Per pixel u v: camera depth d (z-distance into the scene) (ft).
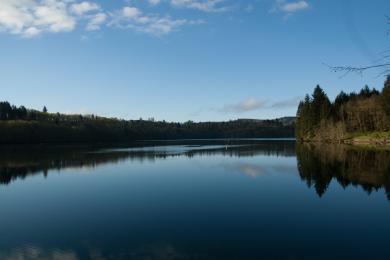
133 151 350.02
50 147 445.78
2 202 114.93
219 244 71.92
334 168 174.19
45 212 101.40
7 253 70.44
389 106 322.55
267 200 109.50
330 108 422.41
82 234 80.74
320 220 87.66
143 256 66.64
